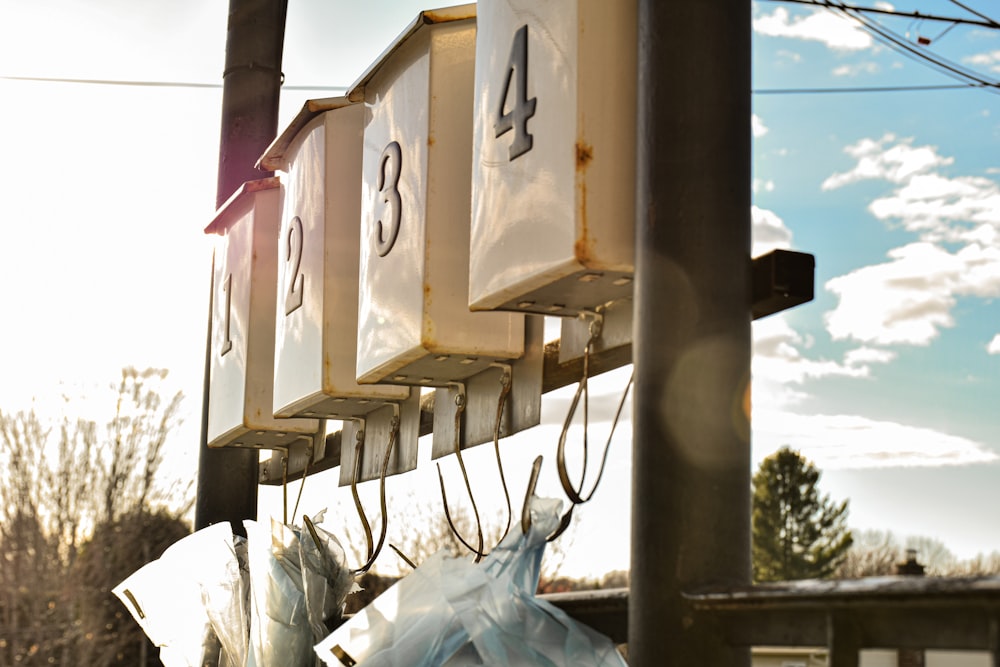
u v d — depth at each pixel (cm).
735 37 205
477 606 225
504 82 244
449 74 289
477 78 257
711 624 186
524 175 234
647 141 205
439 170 285
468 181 287
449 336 280
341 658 239
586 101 220
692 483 191
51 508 2539
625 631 225
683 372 195
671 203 200
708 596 183
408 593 238
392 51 302
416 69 295
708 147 200
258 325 412
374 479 373
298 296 359
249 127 483
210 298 474
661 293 199
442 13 286
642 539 194
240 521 462
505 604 227
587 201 217
